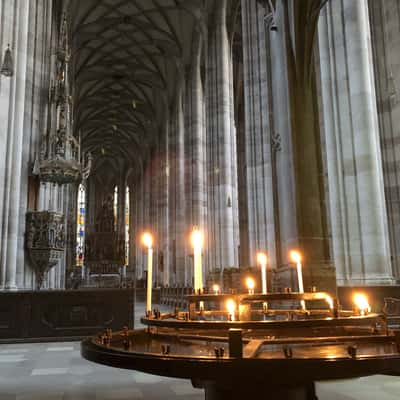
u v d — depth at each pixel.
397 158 14.72
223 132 24.88
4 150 12.24
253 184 17.56
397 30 14.75
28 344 10.38
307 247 9.12
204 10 27.34
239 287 14.72
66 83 15.73
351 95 11.79
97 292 11.30
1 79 12.33
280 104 10.07
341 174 11.68
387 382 5.87
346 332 2.82
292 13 9.77
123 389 5.66
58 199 19.17
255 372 1.80
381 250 10.95
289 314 3.31
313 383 2.42
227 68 25.66
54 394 5.44
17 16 12.84
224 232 23.80
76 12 30.33
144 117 48.75
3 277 11.83
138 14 32.34
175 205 36.47
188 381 6.09
